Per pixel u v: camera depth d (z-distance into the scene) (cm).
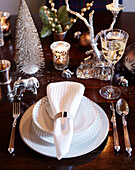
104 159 69
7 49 120
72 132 69
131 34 128
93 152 71
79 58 113
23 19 94
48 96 81
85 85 98
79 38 117
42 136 71
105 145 73
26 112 83
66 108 76
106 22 138
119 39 87
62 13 120
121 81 96
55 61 105
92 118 76
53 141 69
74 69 107
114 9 85
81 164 68
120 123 80
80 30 132
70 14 150
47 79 101
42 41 125
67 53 104
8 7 231
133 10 241
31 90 93
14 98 92
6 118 83
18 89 96
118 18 142
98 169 66
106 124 77
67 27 117
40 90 96
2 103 89
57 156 64
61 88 83
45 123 75
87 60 108
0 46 122
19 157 70
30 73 105
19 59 103
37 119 75
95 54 103
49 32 122
